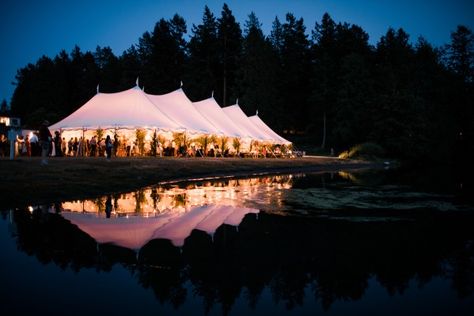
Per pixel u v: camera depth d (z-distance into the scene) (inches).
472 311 142.6
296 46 2849.4
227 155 1322.6
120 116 991.0
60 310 137.6
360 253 217.0
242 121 1453.0
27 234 246.8
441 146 2001.7
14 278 169.2
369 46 2979.8
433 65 2406.5
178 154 1122.7
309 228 284.8
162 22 2674.7
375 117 2138.3
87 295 152.3
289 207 389.7
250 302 149.5
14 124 650.8
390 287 165.8
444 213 361.7
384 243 240.4
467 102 2182.6
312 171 1084.5
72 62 3385.8
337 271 185.8
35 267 183.9
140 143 1051.9
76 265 188.4
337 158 1850.4
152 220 305.1
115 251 213.2
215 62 2829.7
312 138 2684.5
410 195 502.9
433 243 241.1
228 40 2780.5
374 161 1845.5
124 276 174.7
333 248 226.8
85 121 989.2
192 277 175.2
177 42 2839.6
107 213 331.9
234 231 270.7
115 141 986.7
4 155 913.5
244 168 974.4
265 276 177.6
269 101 2447.1
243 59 2588.6
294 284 168.2
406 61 2677.2
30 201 380.5
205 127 1154.0
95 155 949.2
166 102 1201.4
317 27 2874.0
